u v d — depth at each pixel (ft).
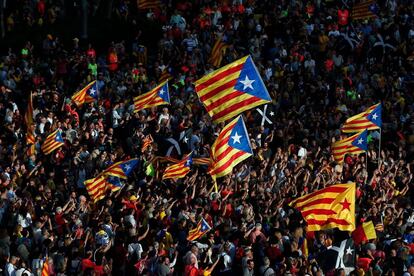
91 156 343.46
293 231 296.30
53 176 336.90
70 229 285.84
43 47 468.34
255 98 251.60
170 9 520.83
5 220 295.89
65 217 291.17
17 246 278.67
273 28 494.59
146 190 318.24
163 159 350.64
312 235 298.76
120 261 276.00
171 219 301.63
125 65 451.53
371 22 507.71
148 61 474.90
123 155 359.66
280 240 284.00
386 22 508.12
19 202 297.94
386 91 463.83
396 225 322.75
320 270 266.98
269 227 304.30
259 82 251.80
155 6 505.66
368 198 346.33
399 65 486.38
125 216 291.79
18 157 347.36
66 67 444.14
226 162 265.13
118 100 401.49
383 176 375.86
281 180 350.23
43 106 398.42
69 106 388.37
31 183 317.22
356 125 369.30
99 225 285.64
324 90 440.86
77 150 347.56
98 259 266.98
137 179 338.13
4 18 503.61
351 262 280.31
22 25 507.30
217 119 253.44
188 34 474.49
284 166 361.30
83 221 297.53
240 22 490.08
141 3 503.61
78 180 339.57
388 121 443.32
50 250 269.23
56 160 345.92
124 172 317.83
